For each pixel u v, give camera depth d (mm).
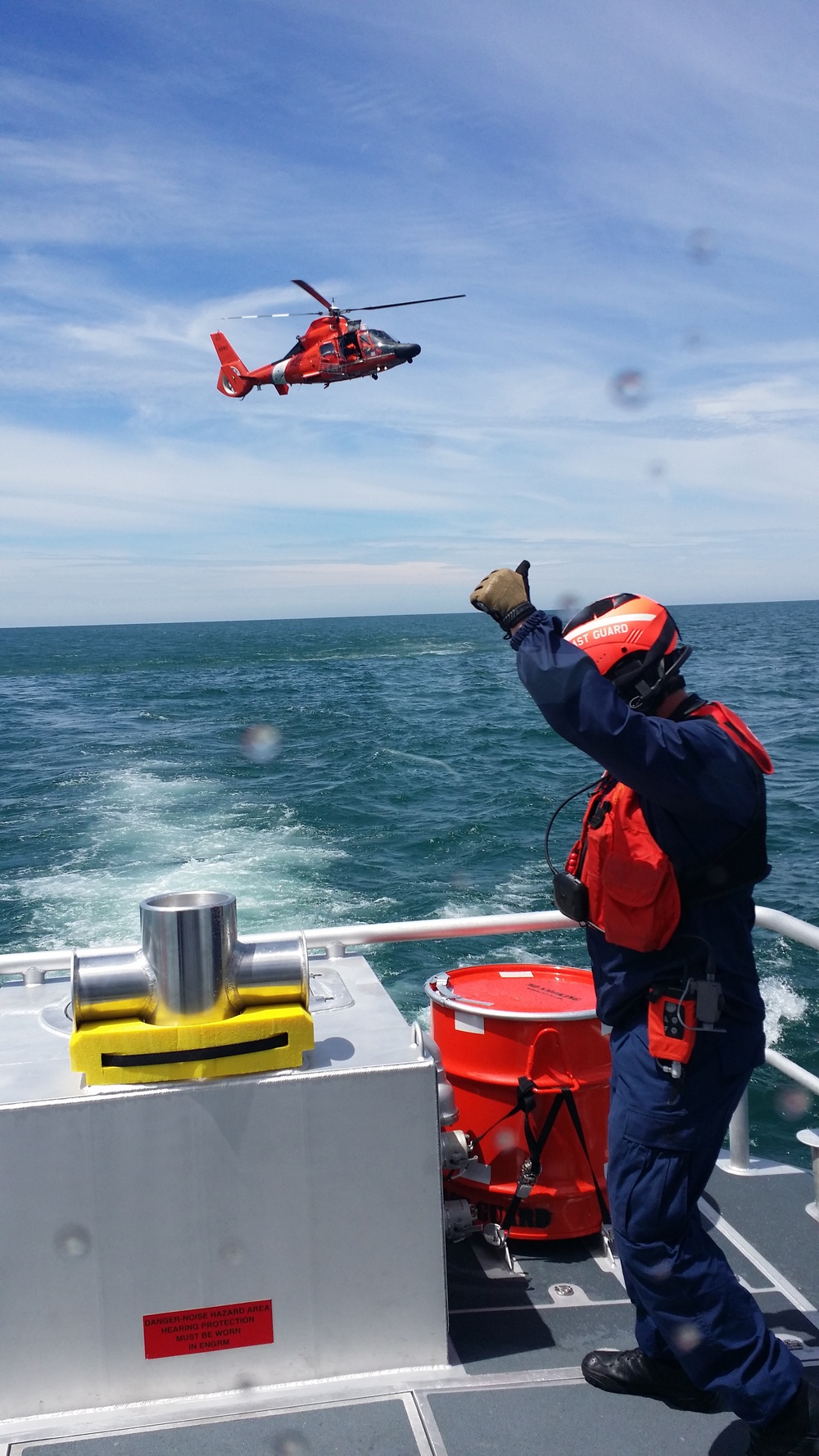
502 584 1888
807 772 23344
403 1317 2133
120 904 13922
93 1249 1989
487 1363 2229
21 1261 1971
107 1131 1977
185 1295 2027
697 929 1887
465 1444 1984
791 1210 2967
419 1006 9680
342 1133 2064
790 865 14625
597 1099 2662
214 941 2018
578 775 24453
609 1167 1983
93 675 65562
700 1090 1873
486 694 47625
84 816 20375
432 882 14867
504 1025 2641
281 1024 2037
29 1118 1949
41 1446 1936
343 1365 2113
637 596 2064
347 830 18672
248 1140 2025
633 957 1935
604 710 1770
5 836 18609
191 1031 2002
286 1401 2051
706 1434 2037
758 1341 1886
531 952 10961
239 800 21922
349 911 13469
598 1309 2449
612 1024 2002
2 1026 2342
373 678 58938
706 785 1802
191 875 15430
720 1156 3344
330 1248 2080
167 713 42000
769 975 9859
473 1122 2715
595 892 1960
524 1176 2633
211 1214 2023
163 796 22609
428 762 26906
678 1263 1891
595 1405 2107
